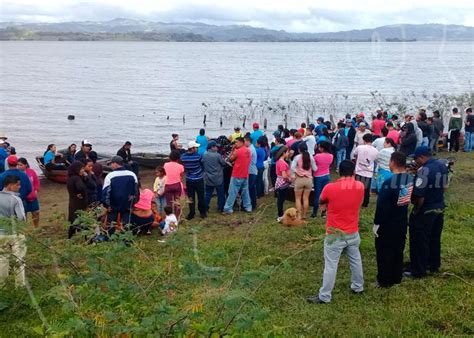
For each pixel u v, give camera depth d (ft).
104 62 456.86
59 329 13.50
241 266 25.13
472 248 28.50
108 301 14.96
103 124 132.05
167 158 69.72
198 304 13.62
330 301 22.34
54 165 60.59
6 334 18.79
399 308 21.42
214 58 544.62
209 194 40.52
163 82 253.44
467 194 41.52
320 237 19.66
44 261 18.99
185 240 18.29
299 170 36.24
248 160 40.11
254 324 14.55
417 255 24.72
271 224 35.94
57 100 182.09
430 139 57.98
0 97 189.78
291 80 251.19
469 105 87.56
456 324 19.93
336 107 140.97
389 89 170.81
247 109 147.02
